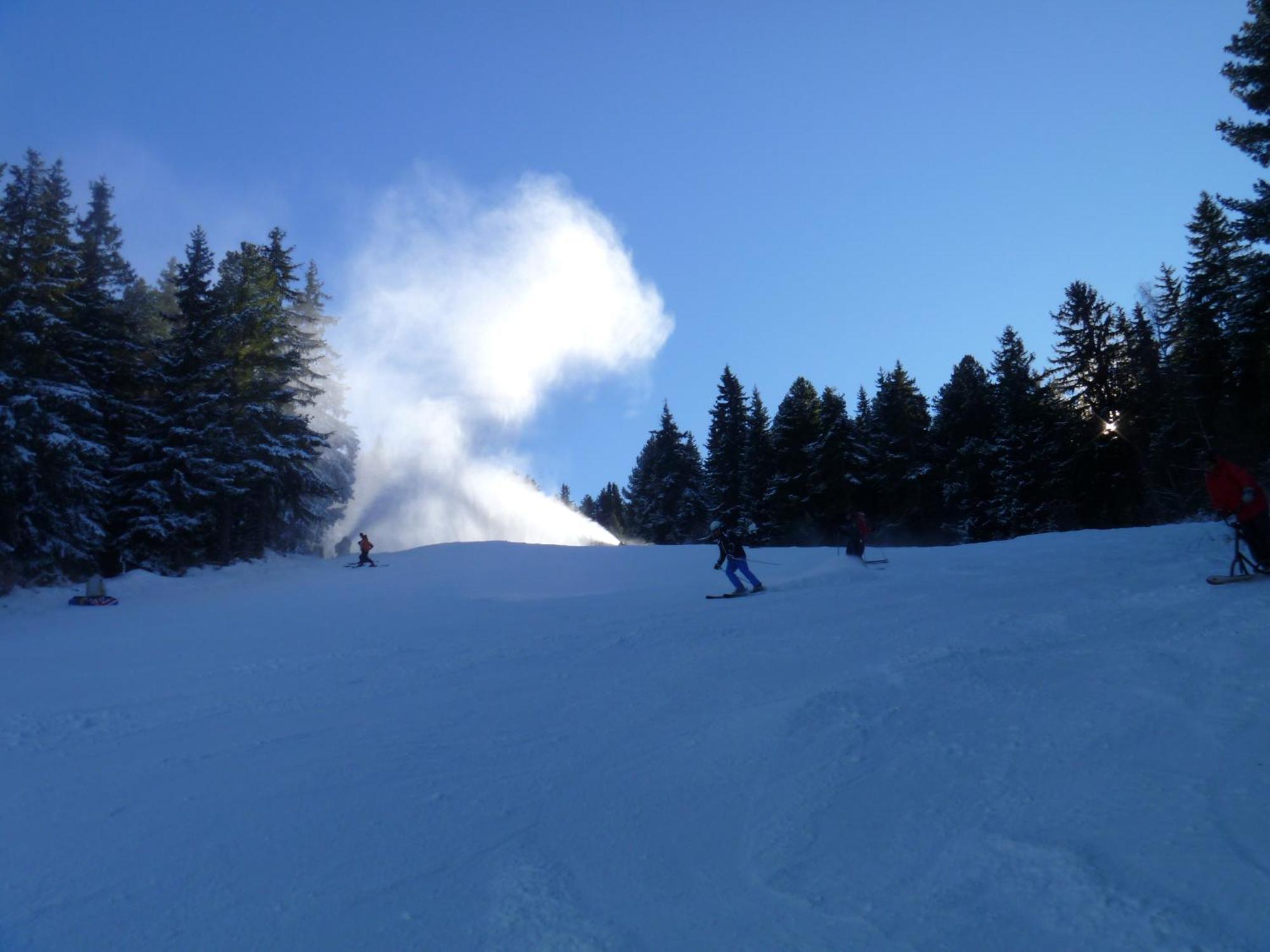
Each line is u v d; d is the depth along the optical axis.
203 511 32.66
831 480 60.34
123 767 6.60
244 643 14.09
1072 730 5.61
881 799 4.85
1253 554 10.05
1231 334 36.47
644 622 12.61
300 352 42.03
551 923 3.73
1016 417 57.19
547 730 6.89
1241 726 5.32
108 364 33.59
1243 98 27.56
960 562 17.95
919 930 3.48
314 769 6.23
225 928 3.90
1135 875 3.70
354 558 34.38
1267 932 3.23
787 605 13.05
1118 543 18.31
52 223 28.44
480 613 16.42
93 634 16.84
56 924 4.02
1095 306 56.91
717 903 3.86
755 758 5.70
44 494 27.03
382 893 4.16
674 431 76.75
